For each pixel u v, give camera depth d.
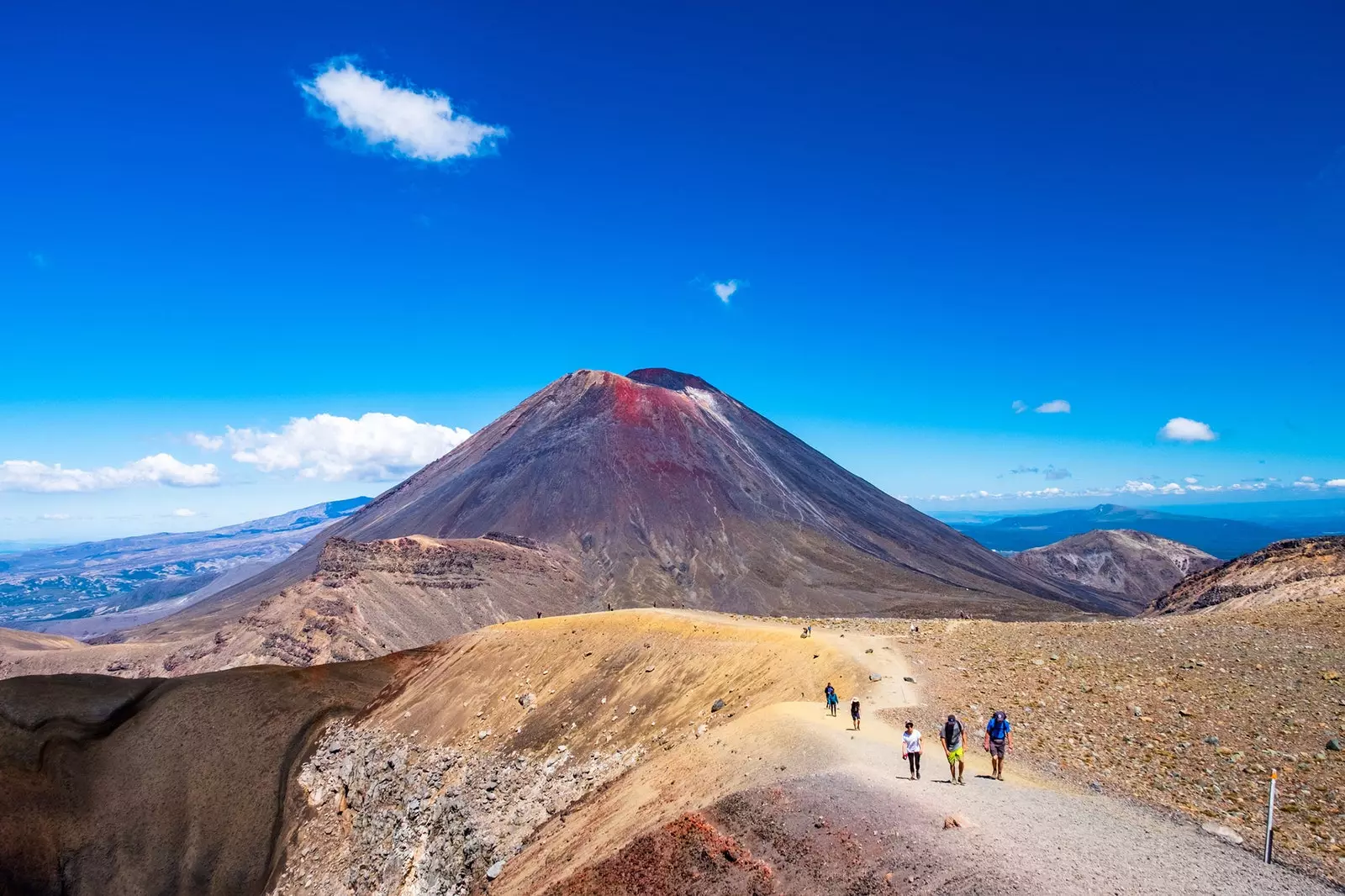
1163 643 39.97
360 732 72.88
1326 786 21.92
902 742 28.02
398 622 157.75
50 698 79.94
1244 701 29.91
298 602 158.75
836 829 20.91
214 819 70.94
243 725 77.88
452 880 47.72
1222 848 18.73
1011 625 50.62
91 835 69.44
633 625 66.25
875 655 42.75
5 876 65.44
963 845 18.83
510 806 49.25
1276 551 85.38
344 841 63.84
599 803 37.12
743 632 55.81
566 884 26.97
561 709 57.72
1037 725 29.62
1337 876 17.05
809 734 29.02
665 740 43.84
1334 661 33.06
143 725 78.12
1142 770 24.50
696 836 23.62
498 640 76.94
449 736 64.19
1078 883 16.81
